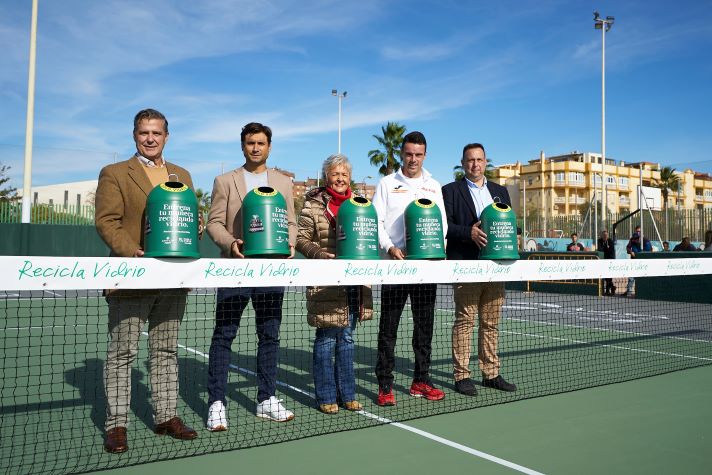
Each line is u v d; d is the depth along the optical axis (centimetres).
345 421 435
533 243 2534
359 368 637
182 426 398
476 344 782
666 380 572
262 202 395
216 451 367
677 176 6556
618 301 1477
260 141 447
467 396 512
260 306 444
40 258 316
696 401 493
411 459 355
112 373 379
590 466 346
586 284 1695
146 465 342
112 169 386
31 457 354
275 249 393
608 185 8238
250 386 554
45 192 2198
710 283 1368
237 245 409
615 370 621
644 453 369
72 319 1045
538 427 420
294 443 384
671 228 2209
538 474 333
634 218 2345
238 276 372
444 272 455
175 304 403
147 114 399
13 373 585
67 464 343
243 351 739
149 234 354
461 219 551
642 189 2077
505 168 8994
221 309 423
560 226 2595
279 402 443
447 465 346
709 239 1514
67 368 615
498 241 484
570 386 547
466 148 565
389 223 517
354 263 412
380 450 371
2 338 812
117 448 363
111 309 382
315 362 469
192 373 603
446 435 402
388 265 428
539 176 8494
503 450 372
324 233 473
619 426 424
